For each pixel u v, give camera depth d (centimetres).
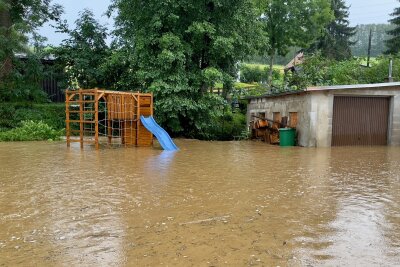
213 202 653
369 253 427
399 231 504
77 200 662
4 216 567
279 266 392
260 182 831
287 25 3738
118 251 431
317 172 970
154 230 505
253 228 515
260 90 2795
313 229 511
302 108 1734
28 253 426
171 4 1892
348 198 688
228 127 2366
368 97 1750
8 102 2189
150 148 1562
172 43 1891
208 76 1950
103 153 1373
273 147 1667
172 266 391
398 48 4381
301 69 2920
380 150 1539
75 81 2397
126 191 732
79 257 414
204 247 444
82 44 2369
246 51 2142
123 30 2250
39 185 787
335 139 1725
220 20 2025
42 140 1891
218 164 1102
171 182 823
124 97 1622
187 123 2188
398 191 748
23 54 2377
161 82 1912
